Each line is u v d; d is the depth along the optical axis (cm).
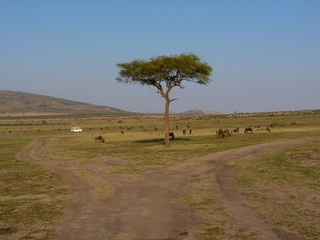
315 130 6134
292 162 2419
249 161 2606
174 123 13775
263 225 1084
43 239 1011
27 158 3594
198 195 1564
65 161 3178
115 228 1101
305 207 1284
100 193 1659
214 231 1038
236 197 1499
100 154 3703
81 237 1023
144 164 2755
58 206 1423
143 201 1470
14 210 1377
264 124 10438
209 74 4422
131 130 10638
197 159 2902
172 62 4144
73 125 16912
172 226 1105
